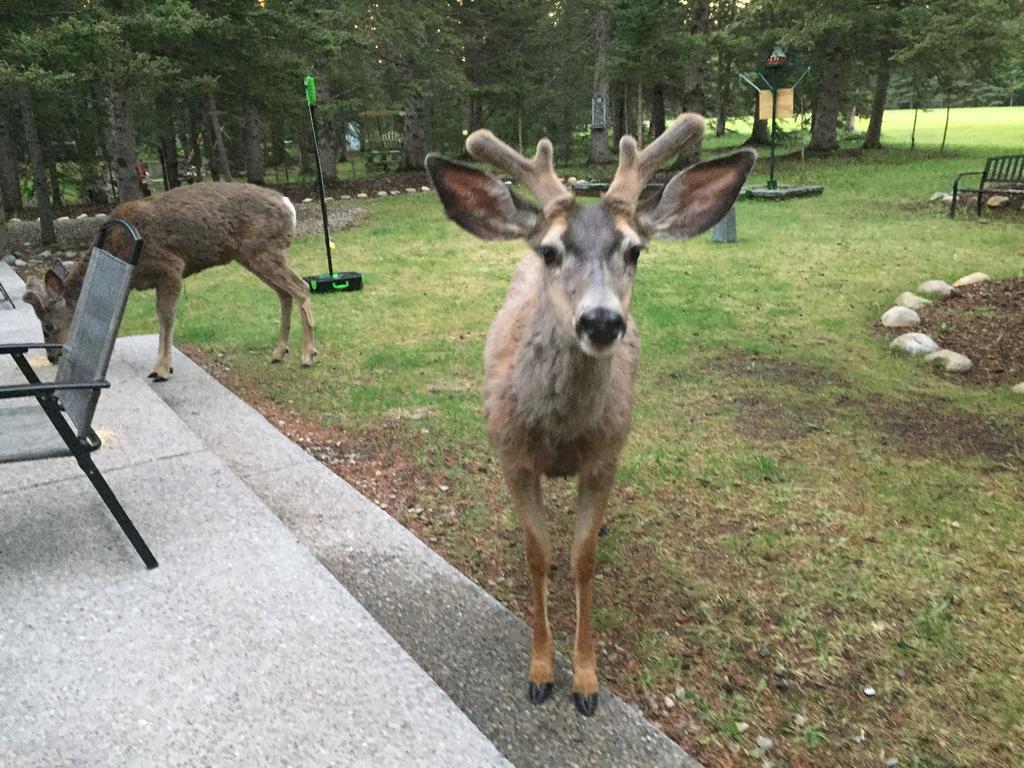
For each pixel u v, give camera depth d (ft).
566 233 3.50
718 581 5.01
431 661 4.25
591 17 36.17
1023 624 4.49
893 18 30.89
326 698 3.55
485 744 3.32
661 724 3.91
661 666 4.29
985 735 3.75
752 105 43.19
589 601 4.04
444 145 43.27
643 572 5.15
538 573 4.05
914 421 7.38
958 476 6.25
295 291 9.27
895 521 5.63
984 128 50.93
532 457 3.98
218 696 3.54
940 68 31.17
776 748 3.74
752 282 13.03
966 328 10.10
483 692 4.03
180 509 5.25
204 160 45.80
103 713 3.42
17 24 16.37
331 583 4.43
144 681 3.62
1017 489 6.04
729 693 4.09
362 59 33.63
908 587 4.86
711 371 8.88
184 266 8.62
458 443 7.17
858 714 3.92
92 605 4.17
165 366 8.71
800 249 15.62
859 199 22.20
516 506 4.10
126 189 20.03
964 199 20.07
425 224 21.47
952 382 8.42
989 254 14.24
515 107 38.99
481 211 3.93
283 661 3.78
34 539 4.85
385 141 55.06
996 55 29.78
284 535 4.94
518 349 3.88
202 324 11.38
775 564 5.16
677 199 3.95
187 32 16.34
